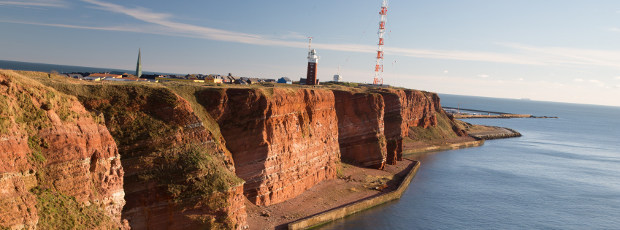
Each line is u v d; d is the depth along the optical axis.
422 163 155.62
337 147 120.12
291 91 98.25
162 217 60.31
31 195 40.34
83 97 63.75
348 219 88.44
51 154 44.50
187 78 140.25
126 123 64.25
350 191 104.69
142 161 61.34
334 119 119.75
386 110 153.25
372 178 119.81
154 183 60.47
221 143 78.00
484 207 103.38
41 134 44.06
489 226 90.19
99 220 47.38
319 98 110.00
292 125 94.62
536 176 142.62
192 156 64.88
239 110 84.81
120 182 53.78
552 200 113.19
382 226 85.75
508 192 118.88
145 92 68.38
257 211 81.69
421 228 86.44
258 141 83.81
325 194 99.44
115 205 52.41
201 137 69.62
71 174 46.03
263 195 84.81
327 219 85.81
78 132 48.16
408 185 120.19
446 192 115.06
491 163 163.50
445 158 169.50
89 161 49.00
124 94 67.12
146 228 59.47
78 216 44.91
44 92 46.69
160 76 135.88
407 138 195.88
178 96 70.00
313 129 105.38
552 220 96.62
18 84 44.06
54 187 44.12
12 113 41.47
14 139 40.38
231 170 71.06
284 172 90.19
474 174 140.50
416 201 104.88
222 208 63.78
